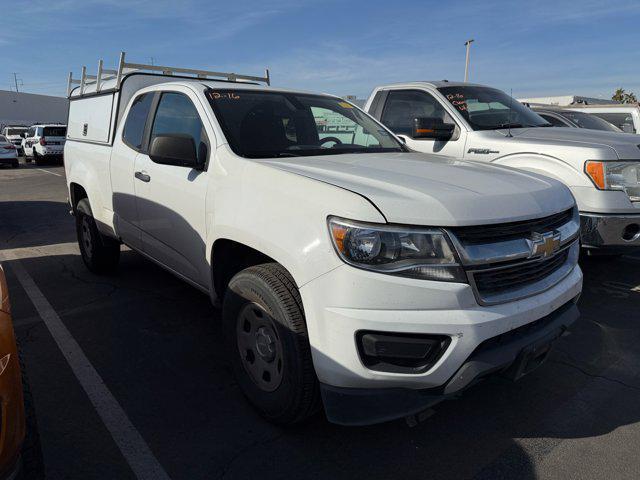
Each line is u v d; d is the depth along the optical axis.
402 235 2.23
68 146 5.74
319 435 2.75
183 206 3.41
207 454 2.61
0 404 1.69
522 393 3.19
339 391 2.32
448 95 6.01
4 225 8.88
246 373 2.92
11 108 55.69
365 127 4.16
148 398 3.12
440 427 2.84
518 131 5.64
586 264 5.99
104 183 4.68
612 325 4.23
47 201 12.00
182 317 4.37
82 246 5.60
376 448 2.66
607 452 2.63
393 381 2.27
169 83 4.00
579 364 3.56
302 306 2.50
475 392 3.19
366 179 2.58
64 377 3.36
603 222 4.61
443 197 2.36
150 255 4.07
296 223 2.46
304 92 4.16
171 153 3.20
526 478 2.45
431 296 2.22
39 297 4.85
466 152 5.59
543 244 2.53
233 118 3.41
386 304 2.21
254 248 2.70
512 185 2.69
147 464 2.53
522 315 2.39
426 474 2.47
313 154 3.42
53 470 2.48
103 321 4.28
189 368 3.49
